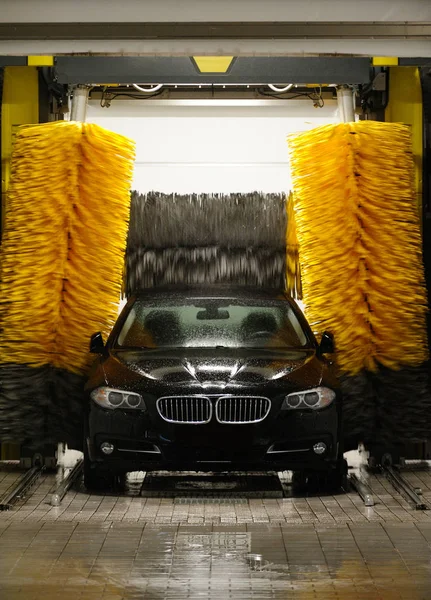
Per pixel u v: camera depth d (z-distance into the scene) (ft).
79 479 31.89
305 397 29.45
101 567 21.85
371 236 33.01
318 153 33.09
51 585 20.57
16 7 29.48
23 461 33.09
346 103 33.73
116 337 32.35
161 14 29.63
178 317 33.22
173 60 32.04
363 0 29.91
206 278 35.96
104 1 29.55
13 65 32.96
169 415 29.25
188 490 30.25
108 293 33.35
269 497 29.58
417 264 33.32
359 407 32.76
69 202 32.63
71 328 32.71
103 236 33.04
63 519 26.53
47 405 32.45
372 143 32.99
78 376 32.68
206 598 19.77
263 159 36.55
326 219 32.99
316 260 33.17
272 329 32.86
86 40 27.02
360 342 32.86
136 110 36.42
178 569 21.71
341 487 30.83
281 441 29.19
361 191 32.91
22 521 26.25
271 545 23.70
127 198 33.55
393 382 32.86
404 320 33.12
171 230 35.81
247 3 29.66
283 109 36.50
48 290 32.58
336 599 19.65
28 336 32.50
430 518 26.63
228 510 27.76
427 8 29.78
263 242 35.94
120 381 29.68
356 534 24.73
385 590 20.20
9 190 33.09
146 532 25.00
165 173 36.55
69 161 32.60
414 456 33.99
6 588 20.34
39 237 32.60
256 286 35.17
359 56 27.14
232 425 29.04
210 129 36.52
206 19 29.71
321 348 31.45
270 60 31.94
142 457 29.30
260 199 35.96
